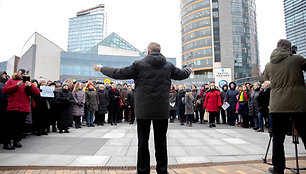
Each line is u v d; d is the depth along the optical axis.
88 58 42.09
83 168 2.90
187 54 63.88
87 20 120.44
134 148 4.22
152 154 3.81
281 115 2.62
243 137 5.69
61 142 4.79
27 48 37.91
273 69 2.71
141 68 2.38
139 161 2.41
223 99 9.67
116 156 3.58
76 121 7.37
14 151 3.90
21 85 4.28
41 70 33.78
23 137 5.39
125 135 5.79
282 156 2.63
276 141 2.65
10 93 4.11
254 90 7.38
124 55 47.72
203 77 40.66
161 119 2.34
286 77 2.56
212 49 58.34
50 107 6.38
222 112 9.55
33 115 5.66
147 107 2.31
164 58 2.47
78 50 118.31
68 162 3.19
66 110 6.24
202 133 6.36
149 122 2.44
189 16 64.06
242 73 56.16
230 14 58.12
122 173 2.70
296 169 2.77
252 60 58.25
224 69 19.66
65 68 40.06
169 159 3.47
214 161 3.38
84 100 7.51
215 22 59.16
